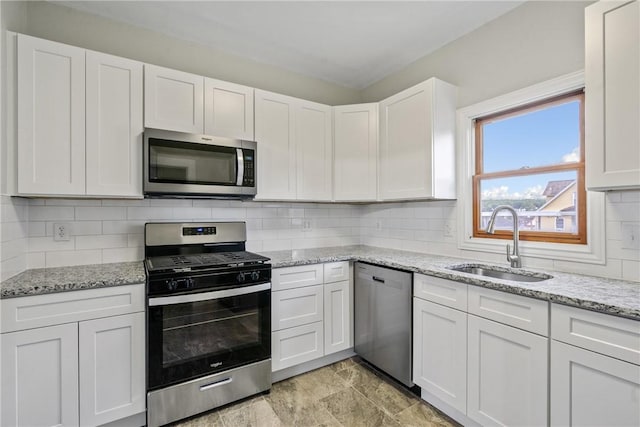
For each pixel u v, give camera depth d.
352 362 2.50
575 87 1.71
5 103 1.58
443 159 2.23
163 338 1.69
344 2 1.95
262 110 2.36
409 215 2.72
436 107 2.20
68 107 1.71
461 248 2.29
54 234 1.92
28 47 1.63
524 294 1.39
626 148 1.31
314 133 2.62
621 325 1.13
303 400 1.98
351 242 3.19
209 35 2.32
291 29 2.24
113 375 1.60
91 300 1.55
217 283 1.84
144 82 1.92
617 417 1.13
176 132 1.94
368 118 2.65
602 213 1.61
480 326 1.60
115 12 2.05
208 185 2.04
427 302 1.90
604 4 1.38
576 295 1.26
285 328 2.18
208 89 2.13
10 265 1.62
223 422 1.77
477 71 2.20
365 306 2.38
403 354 2.05
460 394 1.70
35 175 1.63
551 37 1.81
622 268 1.55
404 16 2.09
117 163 1.84
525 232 1.99
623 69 1.32
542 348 1.35
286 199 2.47
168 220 2.28
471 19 2.12
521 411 1.42
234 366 1.91
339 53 2.57
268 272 2.04
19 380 1.40
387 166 2.54
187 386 1.76
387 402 1.96
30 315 1.42
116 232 2.10
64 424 1.49
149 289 1.65
